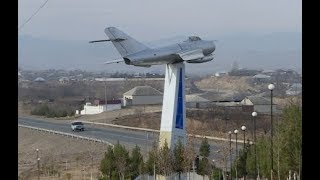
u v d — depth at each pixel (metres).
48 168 71.50
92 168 69.31
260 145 46.50
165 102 60.66
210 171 52.84
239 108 117.00
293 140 40.31
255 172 47.91
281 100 119.19
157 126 112.81
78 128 107.94
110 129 111.00
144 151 73.62
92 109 150.75
